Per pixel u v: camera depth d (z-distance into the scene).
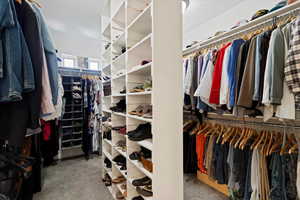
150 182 1.34
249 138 1.58
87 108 3.14
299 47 0.98
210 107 1.64
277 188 1.25
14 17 0.78
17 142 0.83
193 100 1.82
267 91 1.07
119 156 1.88
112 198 1.89
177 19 1.19
